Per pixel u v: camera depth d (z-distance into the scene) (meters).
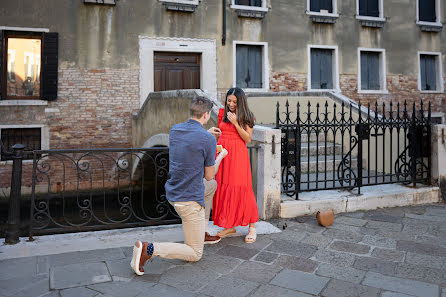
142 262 3.04
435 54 14.45
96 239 3.90
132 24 11.11
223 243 3.89
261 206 4.72
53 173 10.56
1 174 10.09
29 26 10.31
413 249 3.78
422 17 14.49
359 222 4.68
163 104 8.34
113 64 11.00
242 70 12.35
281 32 12.50
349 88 13.27
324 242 3.96
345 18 13.20
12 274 3.09
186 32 11.56
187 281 3.01
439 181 5.85
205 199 3.72
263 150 4.65
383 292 2.86
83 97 10.80
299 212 4.88
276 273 3.18
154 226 4.37
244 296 2.78
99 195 10.95
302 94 9.27
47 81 10.45
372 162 7.11
